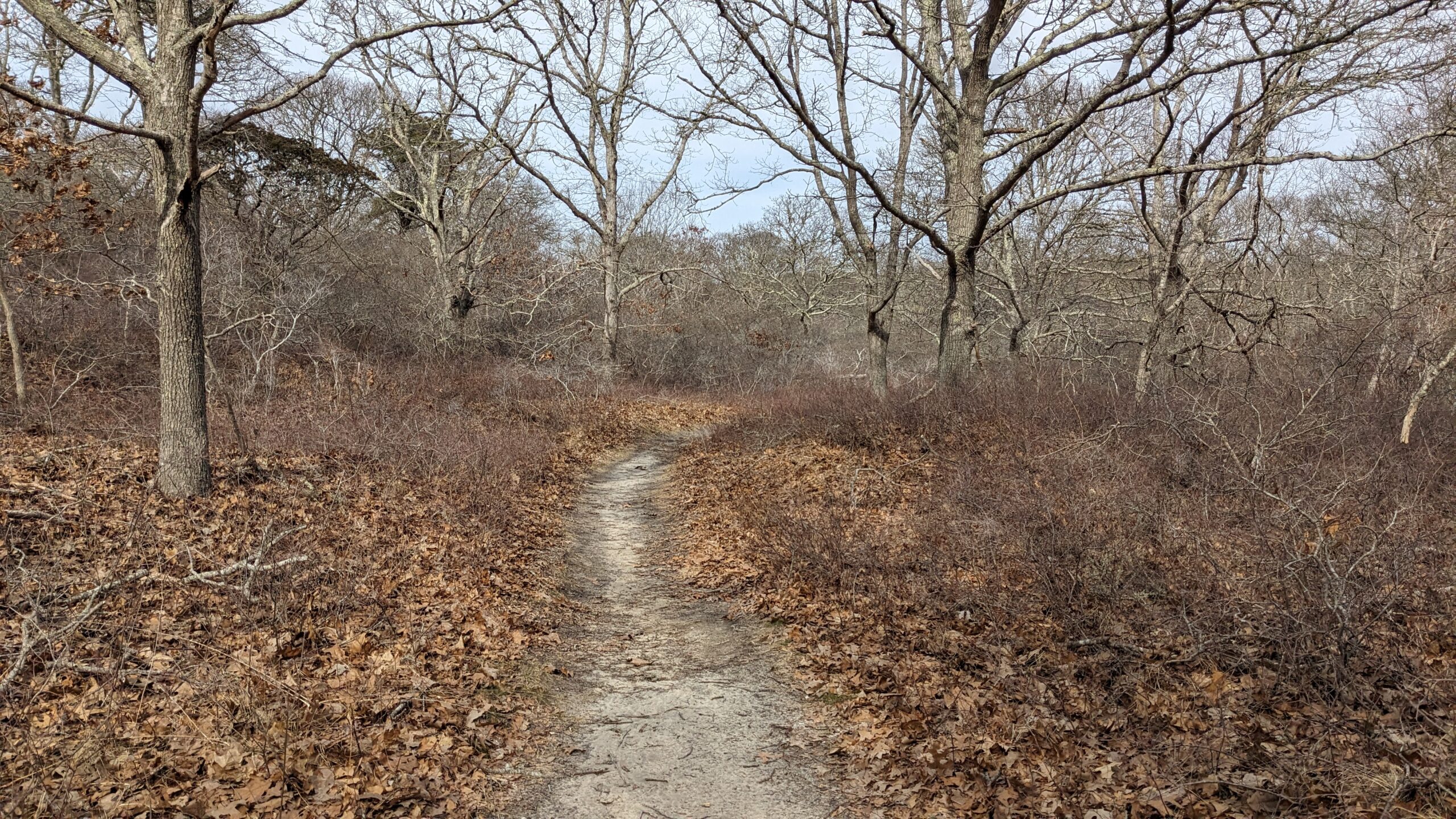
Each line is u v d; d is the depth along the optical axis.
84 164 11.07
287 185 21.56
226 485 9.37
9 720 4.80
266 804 4.19
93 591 5.96
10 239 13.55
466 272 25.11
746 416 17.92
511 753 5.27
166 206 8.51
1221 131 11.21
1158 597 6.37
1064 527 7.07
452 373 20.59
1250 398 11.33
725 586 8.76
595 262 26.25
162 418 8.73
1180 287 13.21
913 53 12.99
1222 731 4.49
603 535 11.41
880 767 4.93
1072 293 18.73
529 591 8.44
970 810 4.29
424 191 25.34
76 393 13.25
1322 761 4.18
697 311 34.22
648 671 6.80
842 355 32.06
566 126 23.86
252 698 5.23
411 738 5.11
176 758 4.56
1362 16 9.96
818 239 31.41
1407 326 12.54
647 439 19.75
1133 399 12.31
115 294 16.23
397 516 9.69
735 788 4.90
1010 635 6.26
